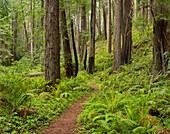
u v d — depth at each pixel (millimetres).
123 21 12266
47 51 7625
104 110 4727
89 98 7027
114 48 12523
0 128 3598
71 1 9945
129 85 7293
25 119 4250
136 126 3750
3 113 4242
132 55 13164
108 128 3584
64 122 4570
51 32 7469
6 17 7961
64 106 5961
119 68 11680
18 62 6758
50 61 7598
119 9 12195
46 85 7324
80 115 4895
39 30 9617
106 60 17219
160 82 5621
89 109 5324
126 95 5602
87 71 16625
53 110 5336
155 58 6523
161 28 6191
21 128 3861
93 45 15594
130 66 11078
